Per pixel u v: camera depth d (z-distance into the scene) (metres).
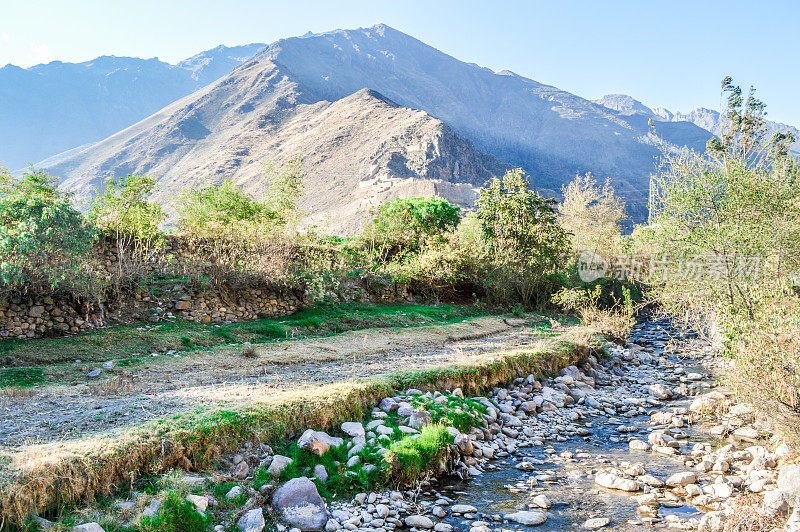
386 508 7.94
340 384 11.41
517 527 7.69
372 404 11.27
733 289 14.52
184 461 7.80
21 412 9.11
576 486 9.26
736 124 40.09
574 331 21.64
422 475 9.23
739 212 15.71
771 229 14.82
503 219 29.97
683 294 16.69
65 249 14.58
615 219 42.69
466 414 11.75
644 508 8.24
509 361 15.86
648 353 22.38
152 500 6.81
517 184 31.27
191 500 6.92
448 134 199.25
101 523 6.29
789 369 8.69
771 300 10.99
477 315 26.33
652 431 12.51
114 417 8.81
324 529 7.38
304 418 9.66
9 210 14.27
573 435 12.33
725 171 16.59
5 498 6.04
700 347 20.92
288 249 22.38
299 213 27.33
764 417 9.68
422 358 15.66
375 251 29.86
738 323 10.57
